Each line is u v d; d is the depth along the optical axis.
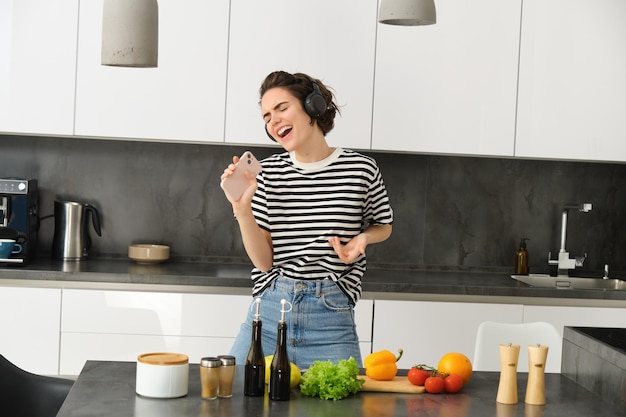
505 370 2.37
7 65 4.30
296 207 2.98
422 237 4.89
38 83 4.31
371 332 4.21
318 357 2.95
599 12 4.50
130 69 4.34
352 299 3.04
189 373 2.53
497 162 4.91
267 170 3.01
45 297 4.10
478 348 3.34
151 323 4.13
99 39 4.33
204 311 4.14
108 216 4.77
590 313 4.26
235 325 4.15
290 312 2.94
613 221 4.99
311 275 2.97
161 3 4.33
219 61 4.36
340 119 4.41
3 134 4.71
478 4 4.45
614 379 2.43
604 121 4.52
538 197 4.93
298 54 4.39
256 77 4.38
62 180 4.74
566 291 4.25
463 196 4.90
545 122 4.50
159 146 4.78
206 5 4.35
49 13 4.30
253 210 2.99
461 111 4.46
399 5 2.87
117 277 4.11
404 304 4.20
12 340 4.11
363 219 3.12
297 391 2.39
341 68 4.40
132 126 4.36
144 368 2.27
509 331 3.35
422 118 4.45
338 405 2.27
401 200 4.88
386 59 4.42
